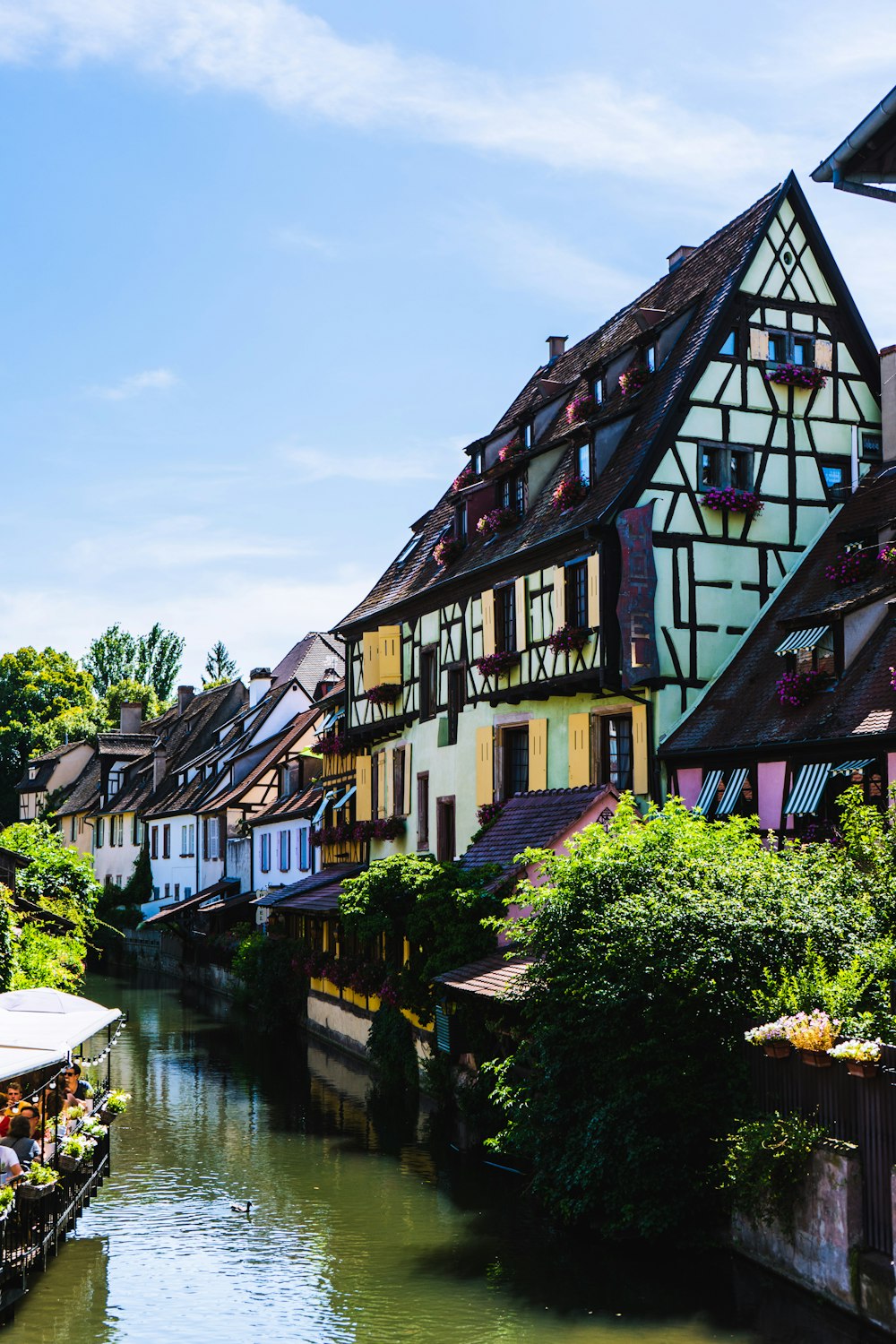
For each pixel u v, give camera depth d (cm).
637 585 2130
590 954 1356
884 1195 1041
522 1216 1491
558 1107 1441
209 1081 2494
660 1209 1290
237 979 3775
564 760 2320
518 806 2297
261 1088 2408
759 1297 1160
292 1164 1795
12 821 7969
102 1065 2680
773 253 2320
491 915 1942
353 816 3394
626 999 1308
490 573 2597
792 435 2305
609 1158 1327
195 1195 1641
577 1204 1372
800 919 1351
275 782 4759
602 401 2525
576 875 1456
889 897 1403
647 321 2520
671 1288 1204
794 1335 1070
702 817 1628
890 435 2253
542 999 1449
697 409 2234
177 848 5375
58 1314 1223
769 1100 1248
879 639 1848
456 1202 1565
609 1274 1257
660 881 1417
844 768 1727
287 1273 1326
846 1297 1078
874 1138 1057
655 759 2105
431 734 2880
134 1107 2234
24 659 8469
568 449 2553
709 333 2255
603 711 2228
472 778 2656
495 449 2856
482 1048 1803
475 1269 1305
